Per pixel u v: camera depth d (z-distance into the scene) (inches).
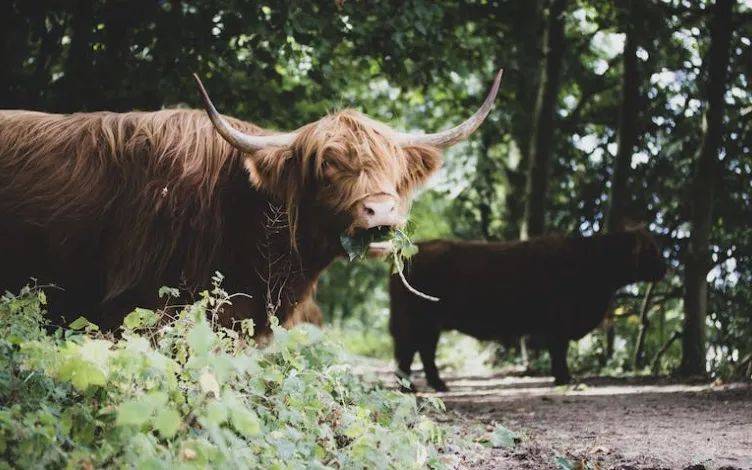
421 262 392.8
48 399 130.3
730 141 448.1
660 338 475.8
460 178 585.0
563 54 517.0
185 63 321.1
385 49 350.6
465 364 575.8
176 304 191.6
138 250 191.8
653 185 483.8
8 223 199.6
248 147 191.0
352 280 879.7
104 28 323.9
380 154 186.5
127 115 206.8
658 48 450.0
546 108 505.4
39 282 199.5
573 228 552.1
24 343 127.5
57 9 315.3
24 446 107.3
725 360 402.0
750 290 426.0
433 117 606.2
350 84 540.4
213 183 196.5
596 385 387.9
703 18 446.0
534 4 476.4
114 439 112.3
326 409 157.5
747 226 447.5
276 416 147.7
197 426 128.6
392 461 144.6
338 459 138.3
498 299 398.6
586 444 206.1
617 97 563.8
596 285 407.2
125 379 124.0
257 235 197.2
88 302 200.8
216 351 152.6
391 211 180.9
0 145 206.2
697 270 408.8
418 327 392.8
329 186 185.8
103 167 199.3
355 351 764.0
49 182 200.4
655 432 225.0
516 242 407.5
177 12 318.3
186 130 201.5
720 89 410.3
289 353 163.2
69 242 197.0
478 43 440.5
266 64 366.0
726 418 252.1
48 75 318.0
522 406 297.9
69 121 208.7
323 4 328.8
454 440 181.8
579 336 410.3
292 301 201.2
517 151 567.5
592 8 522.0
